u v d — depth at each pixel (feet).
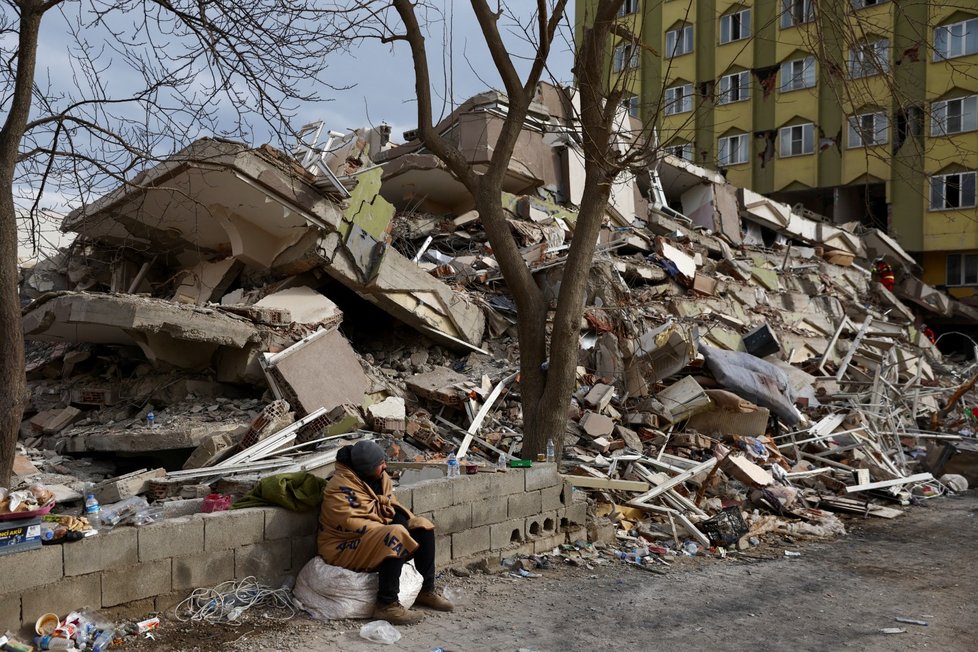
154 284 45.91
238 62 24.20
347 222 40.50
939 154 98.22
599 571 23.12
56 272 50.26
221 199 38.40
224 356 35.58
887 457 42.88
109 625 15.35
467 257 51.01
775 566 24.76
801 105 106.83
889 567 24.75
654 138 31.94
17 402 19.88
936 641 17.35
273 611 17.54
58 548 14.84
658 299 53.52
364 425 34.32
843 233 95.66
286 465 28.22
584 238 30.81
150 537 16.26
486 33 30.35
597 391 39.55
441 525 21.34
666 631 17.78
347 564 17.98
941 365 77.25
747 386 41.34
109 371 38.91
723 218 82.02
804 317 68.18
